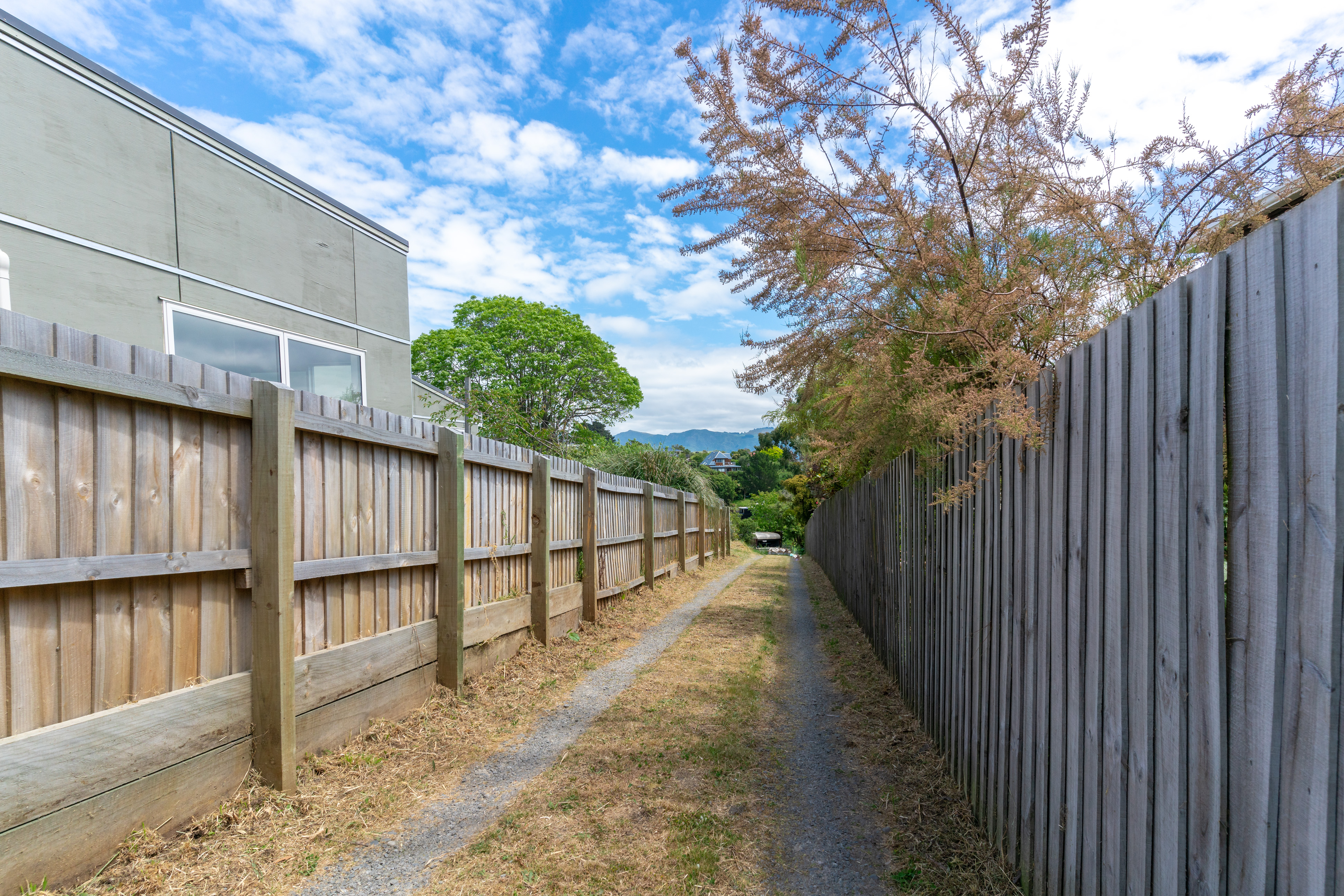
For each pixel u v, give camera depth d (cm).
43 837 216
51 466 224
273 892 243
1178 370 150
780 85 305
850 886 253
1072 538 210
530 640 621
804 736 423
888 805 322
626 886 254
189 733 271
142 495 255
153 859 246
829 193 323
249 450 307
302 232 702
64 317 472
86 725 230
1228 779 133
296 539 331
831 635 773
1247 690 127
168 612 268
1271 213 251
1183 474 148
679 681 560
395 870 262
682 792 338
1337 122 211
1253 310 125
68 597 230
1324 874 105
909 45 281
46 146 461
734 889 252
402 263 880
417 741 394
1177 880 148
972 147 309
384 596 410
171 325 554
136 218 523
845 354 397
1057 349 281
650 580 1098
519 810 316
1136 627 169
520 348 3316
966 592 329
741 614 933
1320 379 107
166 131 548
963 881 253
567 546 708
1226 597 135
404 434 423
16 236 444
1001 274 299
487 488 539
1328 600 106
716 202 357
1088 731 197
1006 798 268
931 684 402
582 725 443
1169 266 250
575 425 3469
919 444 373
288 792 305
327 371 747
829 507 1407
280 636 302
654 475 1479
